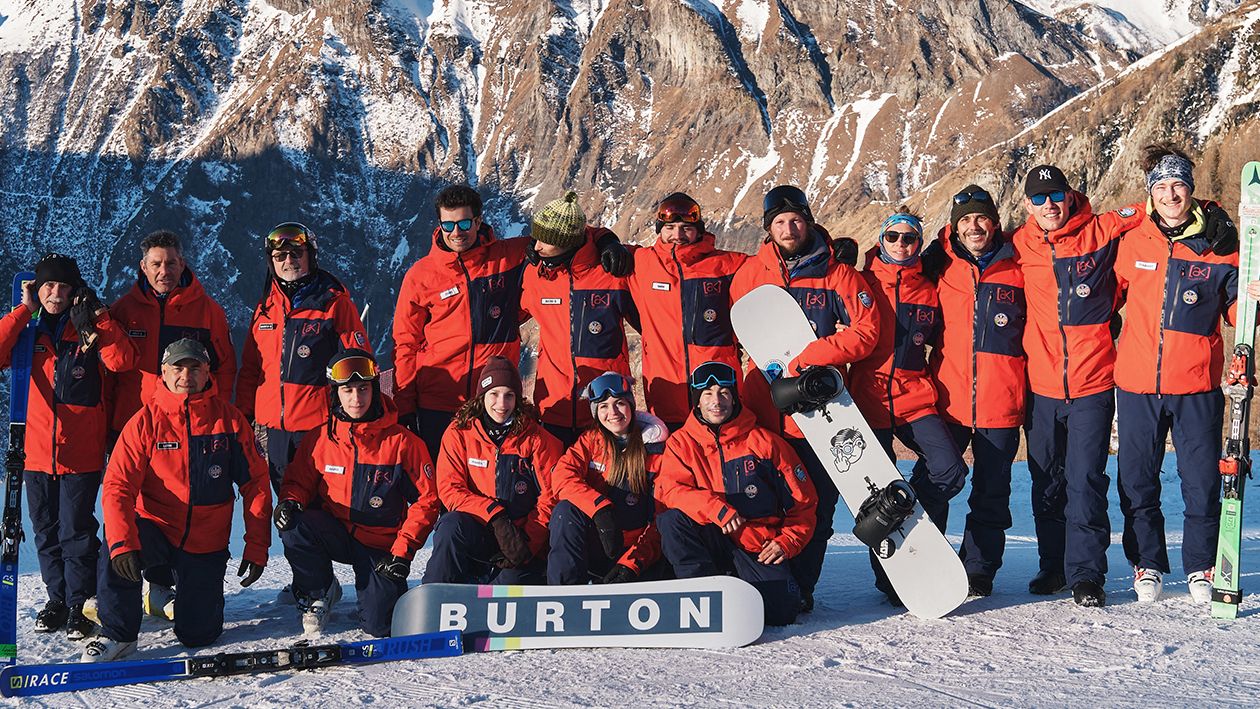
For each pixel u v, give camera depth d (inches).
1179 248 188.7
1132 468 194.7
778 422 199.9
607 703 140.8
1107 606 190.1
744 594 174.1
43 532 201.6
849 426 192.7
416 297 219.6
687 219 203.3
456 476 190.9
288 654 164.9
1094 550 191.6
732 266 208.2
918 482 200.8
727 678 152.0
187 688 157.2
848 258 199.0
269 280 216.2
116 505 178.7
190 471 185.0
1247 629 170.2
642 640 173.2
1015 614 185.5
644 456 189.9
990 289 197.8
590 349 211.5
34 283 199.5
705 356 206.4
